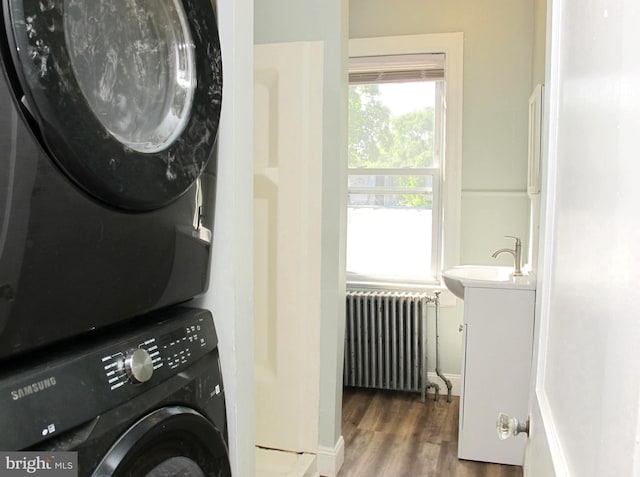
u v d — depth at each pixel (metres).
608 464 0.50
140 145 0.88
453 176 3.38
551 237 0.98
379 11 3.44
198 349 1.03
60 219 0.72
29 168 0.66
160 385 0.91
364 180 3.69
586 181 0.66
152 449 0.87
